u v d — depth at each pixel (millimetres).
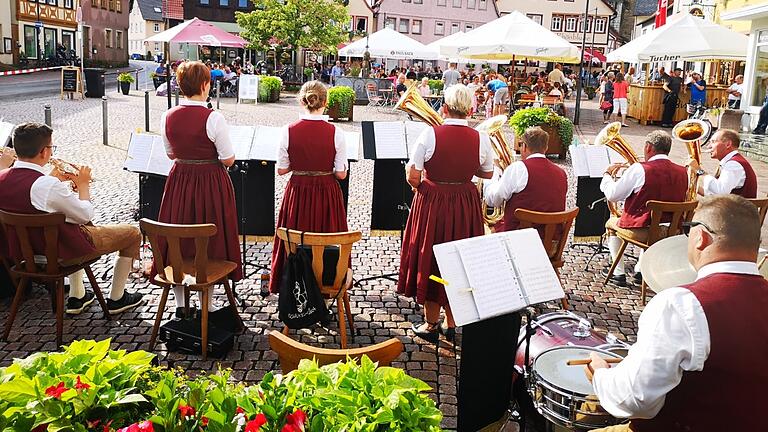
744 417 2014
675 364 2000
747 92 16156
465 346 3037
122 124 14422
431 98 20922
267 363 4102
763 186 10414
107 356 2057
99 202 7605
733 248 2100
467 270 2908
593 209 6340
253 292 5203
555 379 2861
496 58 18734
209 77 4262
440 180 4250
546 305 5176
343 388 1927
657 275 2928
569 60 16609
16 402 1778
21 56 34562
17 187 3996
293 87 28516
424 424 1873
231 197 4391
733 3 18625
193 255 4348
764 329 2010
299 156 4383
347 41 31438
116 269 4652
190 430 1811
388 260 6148
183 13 46156
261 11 30375
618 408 2148
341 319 4121
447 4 48656
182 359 4102
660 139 5215
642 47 13570
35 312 4723
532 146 4664
